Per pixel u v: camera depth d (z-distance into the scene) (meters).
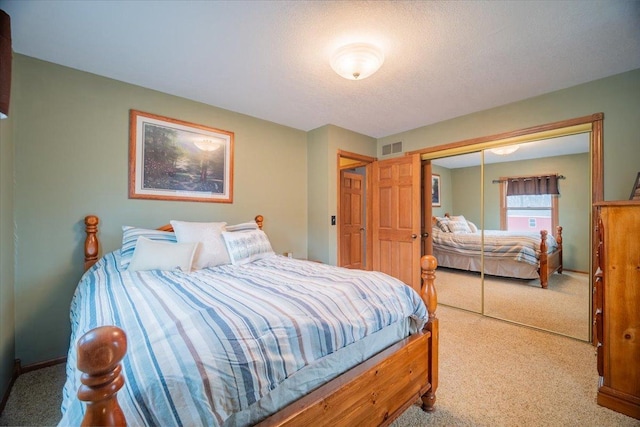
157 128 2.48
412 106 2.88
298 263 2.22
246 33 1.70
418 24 1.61
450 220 3.49
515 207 2.96
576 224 2.53
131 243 2.02
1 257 1.64
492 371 1.90
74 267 2.11
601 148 2.27
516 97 2.65
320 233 3.54
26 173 1.93
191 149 2.68
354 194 4.56
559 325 2.63
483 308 3.12
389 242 3.81
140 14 1.53
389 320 1.37
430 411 1.52
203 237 2.20
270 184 3.32
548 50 1.88
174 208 2.58
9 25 1.24
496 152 3.08
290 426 0.89
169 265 1.88
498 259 3.10
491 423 1.43
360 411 1.14
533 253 2.85
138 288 1.42
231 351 0.83
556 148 2.64
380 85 2.39
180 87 2.43
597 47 1.85
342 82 2.34
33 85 1.96
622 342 1.50
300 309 1.12
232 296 1.27
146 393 0.67
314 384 1.06
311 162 3.67
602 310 1.57
